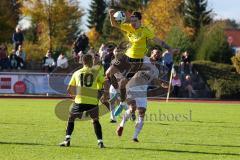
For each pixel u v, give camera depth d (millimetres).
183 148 25516
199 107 58938
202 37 102688
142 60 28922
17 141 26656
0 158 21406
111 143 26828
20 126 34000
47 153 22906
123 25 28875
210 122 40469
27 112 45812
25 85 70875
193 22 180750
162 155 23109
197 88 79188
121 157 22281
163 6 147500
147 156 22734
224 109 56469
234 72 81688
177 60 84938
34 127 33500
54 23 152000
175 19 148750
